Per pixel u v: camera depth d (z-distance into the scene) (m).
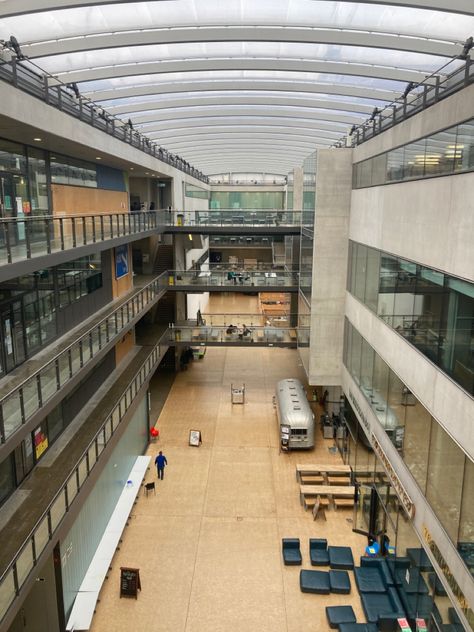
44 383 10.78
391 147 12.95
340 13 12.03
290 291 25.62
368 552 13.40
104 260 19.44
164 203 30.38
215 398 24.59
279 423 20.61
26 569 8.72
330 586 12.13
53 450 13.33
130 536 14.26
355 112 20.92
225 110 23.38
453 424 8.59
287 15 12.16
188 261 32.47
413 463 10.91
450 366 8.82
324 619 11.38
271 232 26.53
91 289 18.03
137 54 14.58
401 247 11.98
